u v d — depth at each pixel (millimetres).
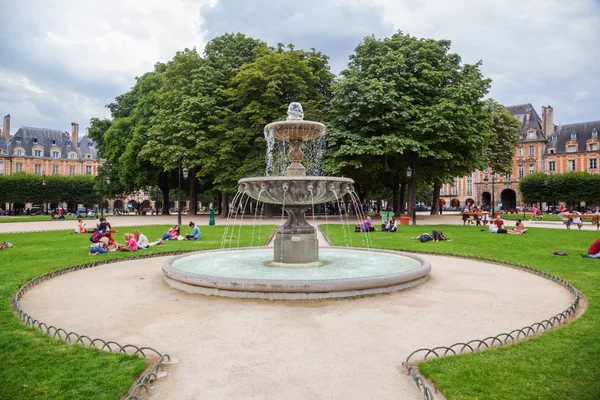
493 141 36312
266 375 4211
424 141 26906
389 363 4508
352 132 28906
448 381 3928
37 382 3938
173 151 32375
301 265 9680
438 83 28750
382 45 29766
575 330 5402
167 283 8680
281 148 29578
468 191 82625
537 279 9094
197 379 4125
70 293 7863
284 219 34594
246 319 6035
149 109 39031
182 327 5730
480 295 7547
